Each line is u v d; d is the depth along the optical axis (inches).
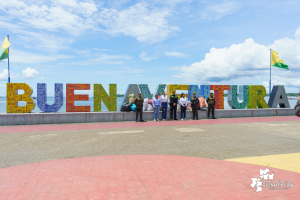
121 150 259.1
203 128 426.0
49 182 154.8
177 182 154.1
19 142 305.4
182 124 485.1
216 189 141.9
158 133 371.6
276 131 390.3
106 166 192.2
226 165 193.9
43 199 128.4
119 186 147.3
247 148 266.7
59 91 533.0
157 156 227.8
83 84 545.3
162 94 567.8
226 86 661.9
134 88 605.9
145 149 263.6
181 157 223.5
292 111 692.7
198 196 131.9
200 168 185.5
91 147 274.7
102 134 363.6
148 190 140.7
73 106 542.9
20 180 159.0
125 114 544.7
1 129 420.8
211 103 591.5
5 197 131.2
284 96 712.4
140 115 534.6
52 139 325.1
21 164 206.1
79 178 162.4
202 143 295.1
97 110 559.5
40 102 521.3
